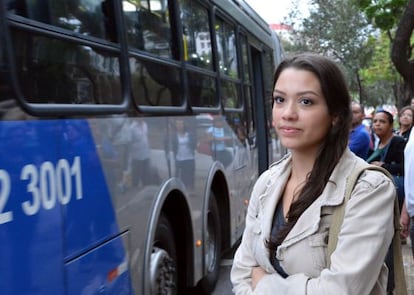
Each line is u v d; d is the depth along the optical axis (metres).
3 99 2.33
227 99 6.44
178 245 4.80
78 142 2.86
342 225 1.73
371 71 32.97
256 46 8.64
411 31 11.07
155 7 4.27
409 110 7.78
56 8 2.83
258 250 1.91
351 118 1.86
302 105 1.84
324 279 1.71
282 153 10.77
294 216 1.80
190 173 4.82
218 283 6.33
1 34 2.37
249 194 7.51
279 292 1.76
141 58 3.90
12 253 2.28
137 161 3.64
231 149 6.46
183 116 4.69
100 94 3.23
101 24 3.34
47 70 2.70
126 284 3.39
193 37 5.20
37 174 2.48
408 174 4.36
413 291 5.64
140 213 3.66
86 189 2.90
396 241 1.90
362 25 29.23
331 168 1.80
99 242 3.02
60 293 2.60
